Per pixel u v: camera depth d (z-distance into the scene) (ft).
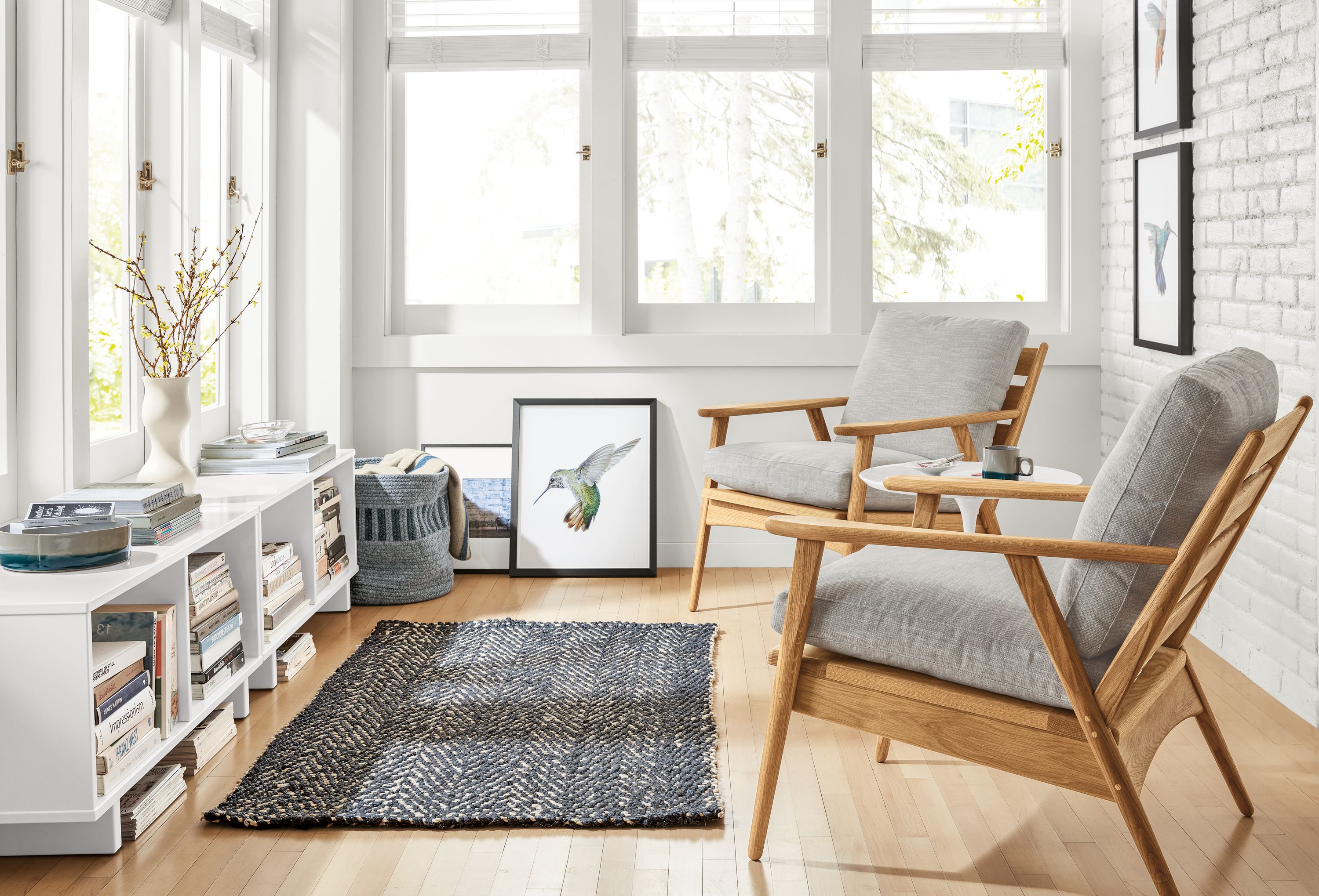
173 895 6.23
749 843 6.79
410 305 14.05
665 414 13.76
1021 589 5.84
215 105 12.17
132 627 7.12
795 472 10.90
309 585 10.53
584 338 13.64
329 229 13.05
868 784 7.70
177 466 8.78
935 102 13.85
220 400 12.46
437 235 14.01
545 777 7.67
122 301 10.07
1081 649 5.92
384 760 7.97
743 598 12.51
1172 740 8.41
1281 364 9.01
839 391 13.73
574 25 13.66
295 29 12.89
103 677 6.59
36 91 8.15
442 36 13.53
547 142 13.89
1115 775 5.67
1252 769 7.86
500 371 13.75
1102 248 13.55
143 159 10.23
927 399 11.52
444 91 13.85
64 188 8.23
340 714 8.86
